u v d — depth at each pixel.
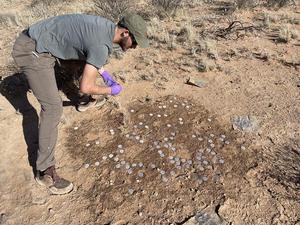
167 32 6.33
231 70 5.21
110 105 4.39
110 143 3.85
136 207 3.22
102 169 3.57
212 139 3.91
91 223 3.11
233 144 3.85
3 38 6.46
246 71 5.20
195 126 4.09
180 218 3.13
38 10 8.00
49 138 3.20
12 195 3.35
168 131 4.00
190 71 5.17
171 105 4.41
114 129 4.03
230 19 7.02
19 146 3.87
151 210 3.20
